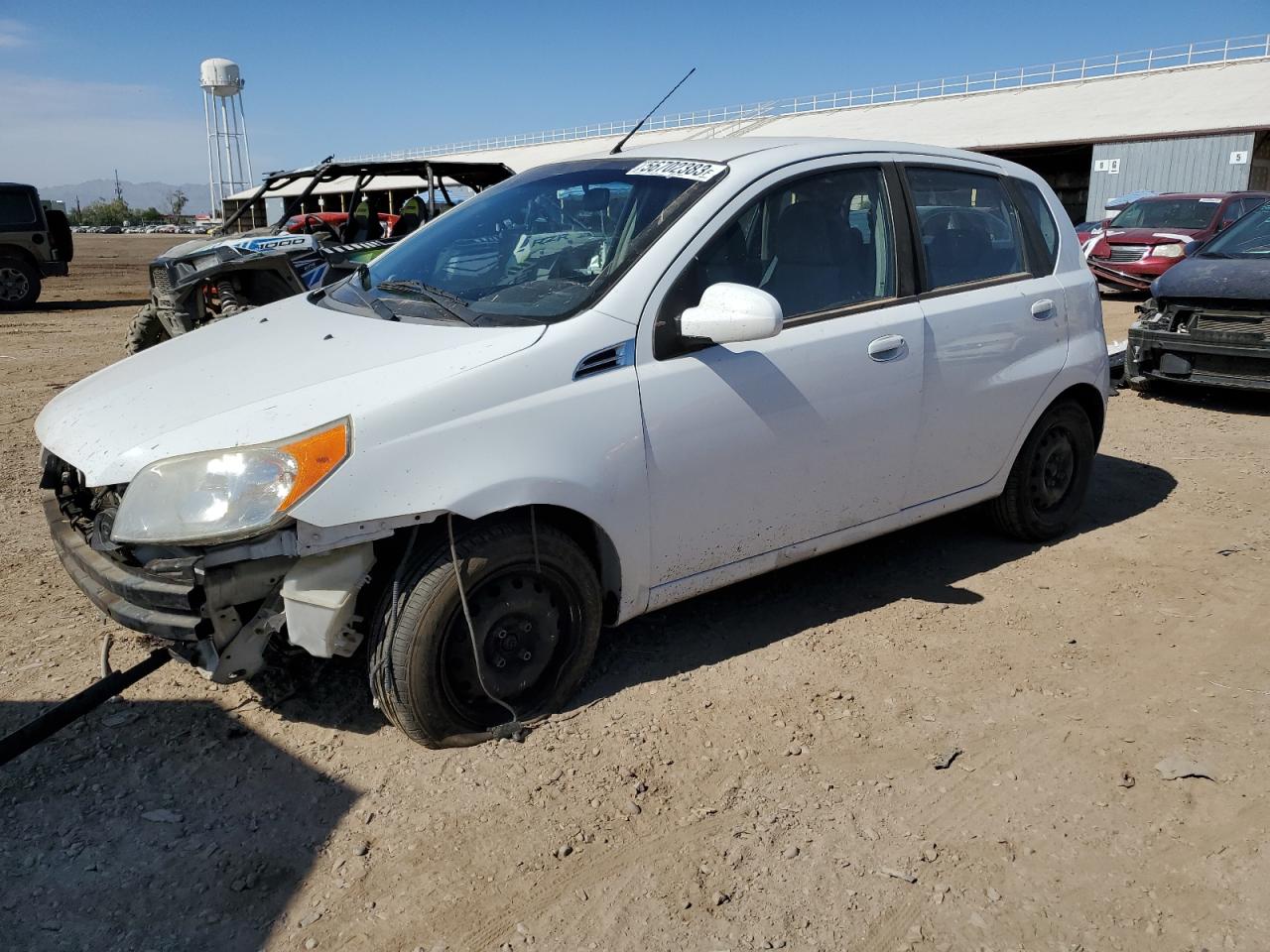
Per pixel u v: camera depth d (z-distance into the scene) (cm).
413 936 235
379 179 1459
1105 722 323
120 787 288
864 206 383
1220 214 1460
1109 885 252
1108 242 1493
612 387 309
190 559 268
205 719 322
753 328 300
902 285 389
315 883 252
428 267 378
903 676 351
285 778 292
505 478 288
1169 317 746
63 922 238
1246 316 706
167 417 290
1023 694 340
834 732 317
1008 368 424
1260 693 340
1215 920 239
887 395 376
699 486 332
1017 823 275
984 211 430
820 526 374
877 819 276
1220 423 714
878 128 3900
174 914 241
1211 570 443
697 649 370
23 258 1677
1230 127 2675
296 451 268
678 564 338
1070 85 3869
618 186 366
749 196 346
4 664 357
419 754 303
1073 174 3631
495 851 263
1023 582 431
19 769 296
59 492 333
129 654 367
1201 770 295
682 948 232
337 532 272
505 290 340
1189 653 369
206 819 275
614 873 255
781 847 265
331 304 380
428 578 287
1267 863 259
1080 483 484
